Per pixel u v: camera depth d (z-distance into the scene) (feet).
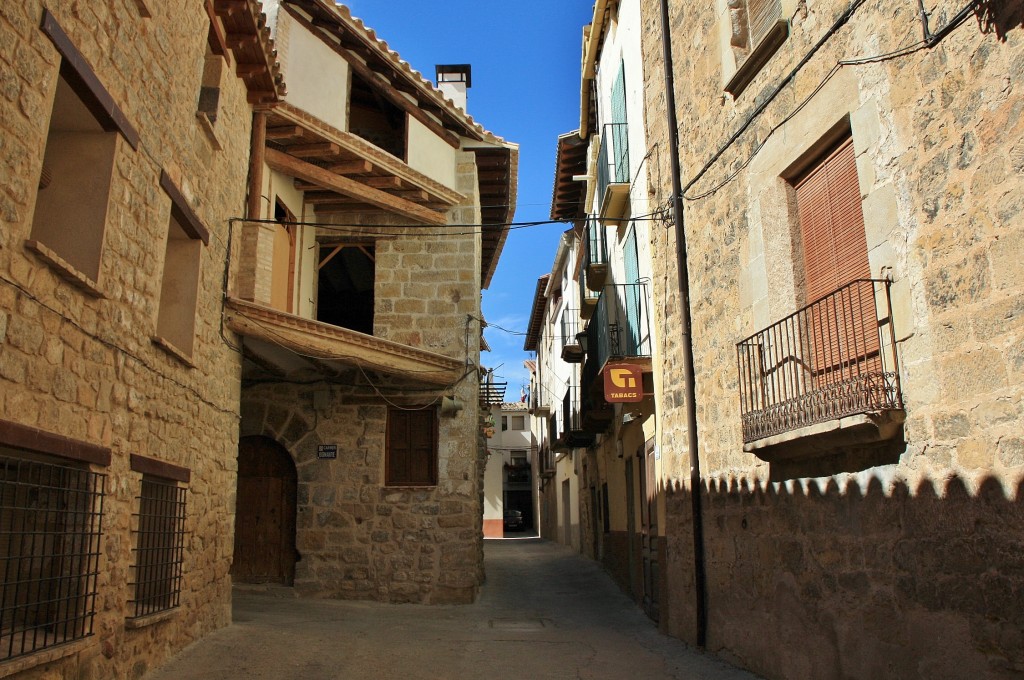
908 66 15.99
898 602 15.87
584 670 23.97
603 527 56.65
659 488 32.14
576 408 64.18
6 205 13.97
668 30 30.99
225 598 27.68
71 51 15.88
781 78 21.34
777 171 21.48
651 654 26.35
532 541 110.63
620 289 42.70
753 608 22.66
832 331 19.42
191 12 23.88
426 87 42.24
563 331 82.69
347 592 38.29
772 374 21.27
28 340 14.76
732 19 24.31
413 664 24.35
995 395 13.44
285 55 35.76
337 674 22.35
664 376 31.24
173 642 22.70
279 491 40.06
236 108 29.66
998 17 13.60
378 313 42.04
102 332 17.97
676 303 29.63
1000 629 13.06
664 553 31.17
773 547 21.44
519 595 44.68
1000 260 13.47
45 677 15.19
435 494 39.55
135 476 19.90
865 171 17.33
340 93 38.81
